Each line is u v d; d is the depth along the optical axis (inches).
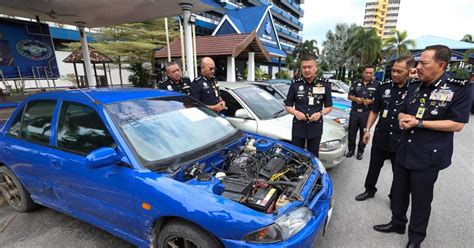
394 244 95.4
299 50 1509.6
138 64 628.1
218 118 113.1
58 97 96.3
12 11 266.1
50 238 95.5
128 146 77.0
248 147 100.7
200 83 146.1
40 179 97.0
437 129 79.7
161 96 104.0
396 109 113.4
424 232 89.3
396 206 98.7
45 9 259.4
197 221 63.8
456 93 76.4
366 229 104.4
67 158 86.6
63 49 780.0
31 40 296.7
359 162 182.1
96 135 83.6
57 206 97.3
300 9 2581.2
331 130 151.2
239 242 61.0
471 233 102.1
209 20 1413.6
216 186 71.9
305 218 68.2
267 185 75.4
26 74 297.3
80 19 303.4
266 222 60.9
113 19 306.2
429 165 83.1
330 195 82.6
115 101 89.4
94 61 525.7
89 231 99.3
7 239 95.1
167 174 72.3
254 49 475.2
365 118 180.7
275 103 176.2
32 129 101.0
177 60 543.8
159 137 85.3
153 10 268.1
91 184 81.4
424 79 80.3
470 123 329.7
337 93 350.9
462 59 812.6
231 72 431.8
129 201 74.0
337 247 93.6
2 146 106.1
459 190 138.6
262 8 748.6
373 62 1226.6
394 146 114.9
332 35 1402.6
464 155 198.7
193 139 92.4
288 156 100.3
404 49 1059.3
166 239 72.1
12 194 113.5
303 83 129.3
